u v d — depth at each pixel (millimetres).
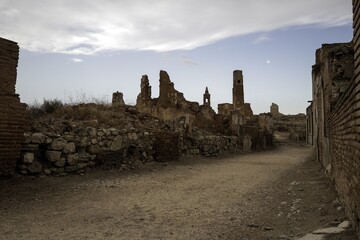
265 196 8172
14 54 8305
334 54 8734
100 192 8305
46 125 11055
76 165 10297
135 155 13273
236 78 39875
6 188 7617
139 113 18375
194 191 8812
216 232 5215
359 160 4078
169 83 26453
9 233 5051
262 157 20000
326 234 4570
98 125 13195
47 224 5562
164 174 11812
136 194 8242
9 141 8023
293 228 5363
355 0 4137
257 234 5086
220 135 23438
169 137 15062
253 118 29828
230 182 10391
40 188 8156
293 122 47938
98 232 5176
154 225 5598
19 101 8273
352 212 4723
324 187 8602
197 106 27422
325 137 11023
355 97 4316
